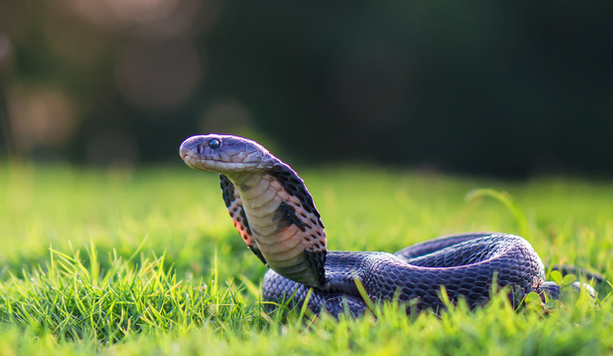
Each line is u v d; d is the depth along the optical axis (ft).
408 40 82.74
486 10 80.43
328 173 54.90
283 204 9.77
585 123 80.43
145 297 10.21
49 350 7.98
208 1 93.71
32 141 89.04
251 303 11.34
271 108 95.55
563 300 9.46
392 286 10.02
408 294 9.84
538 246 14.42
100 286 10.75
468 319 8.00
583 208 30.12
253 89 95.40
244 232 10.83
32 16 88.33
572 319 8.34
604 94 81.00
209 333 8.44
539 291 10.42
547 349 7.09
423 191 41.60
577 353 7.06
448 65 82.64
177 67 99.86
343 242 16.96
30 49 89.86
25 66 89.81
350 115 94.43
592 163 80.43
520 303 9.80
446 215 26.12
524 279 10.03
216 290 10.91
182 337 8.23
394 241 17.31
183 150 9.23
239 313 10.28
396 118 90.33
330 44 86.48
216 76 96.07
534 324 7.91
